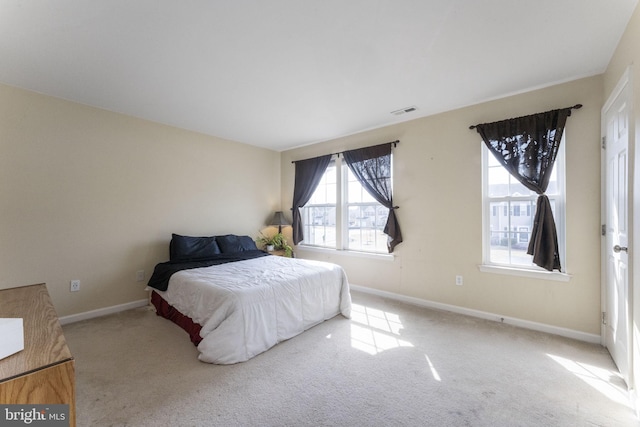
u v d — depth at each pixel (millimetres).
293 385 1796
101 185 3047
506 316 2764
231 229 4316
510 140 2689
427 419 1499
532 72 2314
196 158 3891
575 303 2432
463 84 2523
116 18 1663
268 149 4879
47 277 2711
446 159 3143
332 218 4371
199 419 1499
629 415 1521
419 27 1758
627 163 1692
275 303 2379
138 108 3064
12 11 1588
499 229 2865
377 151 3662
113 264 3129
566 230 2461
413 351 2225
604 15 1646
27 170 2605
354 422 1480
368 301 3469
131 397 1670
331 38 1866
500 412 1549
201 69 2258
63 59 2109
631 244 1637
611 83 2094
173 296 2754
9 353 867
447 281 3139
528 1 1541
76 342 2383
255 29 1771
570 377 1866
